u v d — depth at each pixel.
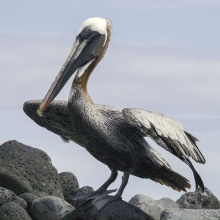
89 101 14.15
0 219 14.75
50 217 14.73
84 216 13.87
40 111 14.45
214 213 13.52
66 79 14.52
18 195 16.72
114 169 14.39
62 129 15.59
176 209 13.74
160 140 13.66
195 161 13.88
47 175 17.66
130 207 13.84
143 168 14.28
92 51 14.52
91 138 14.15
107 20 14.85
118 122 13.98
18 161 17.58
